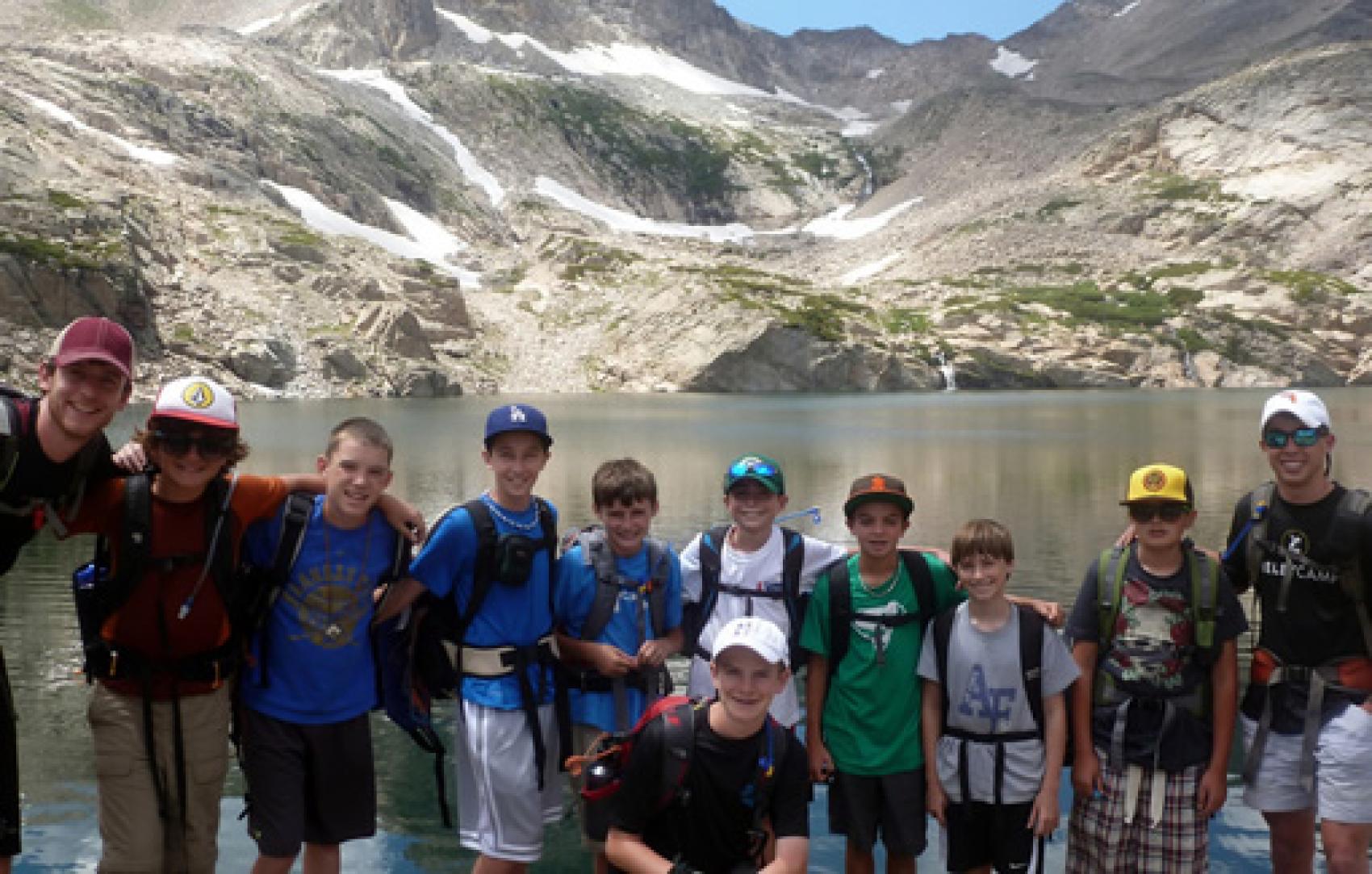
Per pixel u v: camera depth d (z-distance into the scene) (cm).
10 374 6594
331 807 514
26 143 10631
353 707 514
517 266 16900
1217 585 518
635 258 16312
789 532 597
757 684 421
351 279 11106
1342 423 5106
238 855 599
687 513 2147
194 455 441
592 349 12731
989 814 540
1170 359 13125
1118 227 19250
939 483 2697
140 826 468
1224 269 16312
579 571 555
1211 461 3266
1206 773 524
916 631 555
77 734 802
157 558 457
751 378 11756
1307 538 517
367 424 501
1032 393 11081
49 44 19775
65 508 440
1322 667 521
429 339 11662
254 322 9356
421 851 611
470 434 4569
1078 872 546
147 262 9444
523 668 528
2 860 479
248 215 12688
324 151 19862
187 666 471
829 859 617
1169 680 520
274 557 493
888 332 13225
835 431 4884
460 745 537
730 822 439
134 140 15275
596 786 451
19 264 7169
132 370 428
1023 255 18538
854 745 554
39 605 1253
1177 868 519
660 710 443
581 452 3656
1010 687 528
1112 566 536
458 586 533
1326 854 512
